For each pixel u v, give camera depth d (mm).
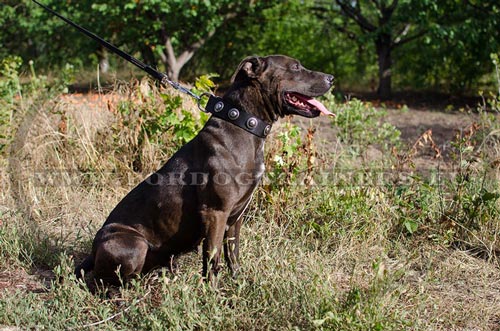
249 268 4285
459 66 16781
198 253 4770
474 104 15602
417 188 5688
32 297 4020
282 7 16625
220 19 14320
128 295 3947
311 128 5789
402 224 5199
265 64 4094
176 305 3621
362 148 7344
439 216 5301
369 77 19625
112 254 3984
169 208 4098
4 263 4625
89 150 6598
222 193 3992
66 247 4930
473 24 14289
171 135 6402
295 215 5320
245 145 4047
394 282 4020
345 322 3451
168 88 6426
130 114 6527
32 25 16453
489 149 6469
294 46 17750
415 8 14398
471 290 4406
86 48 15562
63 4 14492
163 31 14195
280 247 4758
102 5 13141
